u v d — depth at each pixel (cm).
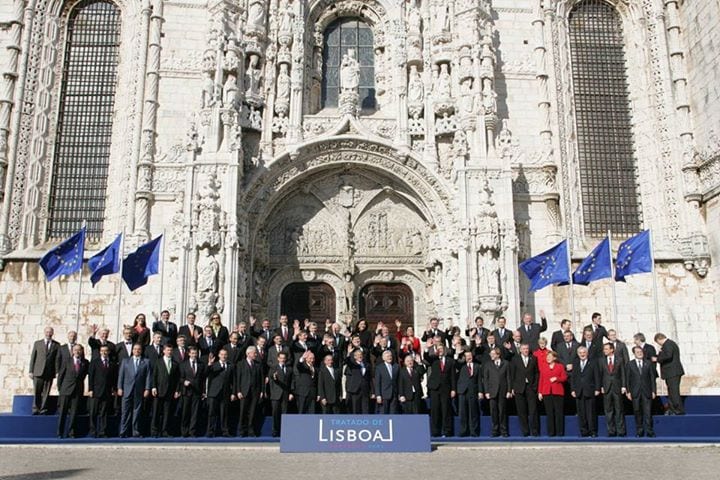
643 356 1625
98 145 2648
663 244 2597
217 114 2409
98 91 2703
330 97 2783
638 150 2745
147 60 2627
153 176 2505
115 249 2072
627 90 2822
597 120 2780
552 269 2180
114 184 2588
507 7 2788
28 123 2611
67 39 2753
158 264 2220
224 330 1795
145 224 2447
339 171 2611
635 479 1075
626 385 1603
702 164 2567
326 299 2603
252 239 2455
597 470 1163
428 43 2656
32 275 2444
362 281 2616
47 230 2566
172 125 2569
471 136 2467
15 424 1591
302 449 1385
